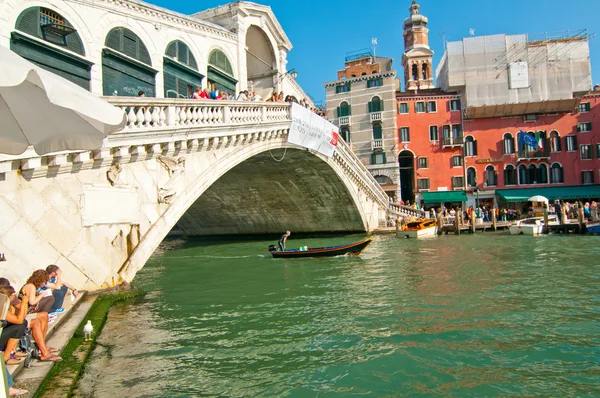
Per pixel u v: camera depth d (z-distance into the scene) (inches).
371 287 459.5
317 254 711.1
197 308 386.0
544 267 548.7
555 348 269.7
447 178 1455.5
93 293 378.6
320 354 269.7
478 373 238.5
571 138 1432.1
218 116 534.6
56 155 331.9
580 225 979.3
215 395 217.5
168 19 649.6
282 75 1016.2
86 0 514.0
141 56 598.9
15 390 185.5
